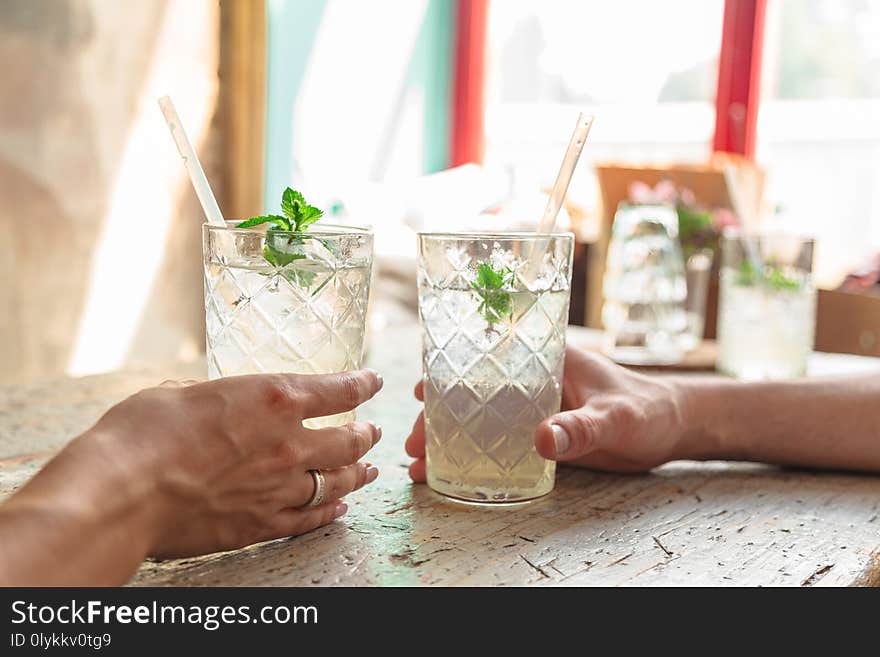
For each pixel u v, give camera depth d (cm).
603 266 207
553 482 83
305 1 388
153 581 61
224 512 63
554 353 79
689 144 427
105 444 58
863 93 385
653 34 429
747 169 223
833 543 71
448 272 77
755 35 402
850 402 92
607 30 441
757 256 144
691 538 71
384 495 81
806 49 396
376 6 429
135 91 302
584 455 88
